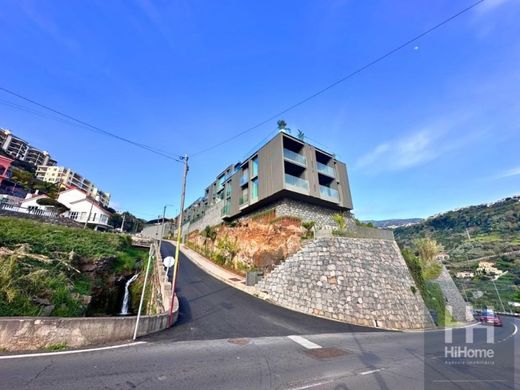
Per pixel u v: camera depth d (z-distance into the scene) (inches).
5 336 226.1
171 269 984.3
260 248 928.9
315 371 227.9
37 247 559.8
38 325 241.0
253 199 1100.5
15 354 217.6
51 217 803.4
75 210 1584.6
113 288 722.8
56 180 3858.3
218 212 1487.5
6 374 179.2
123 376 190.9
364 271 630.5
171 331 343.9
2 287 374.3
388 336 435.2
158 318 343.6
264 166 1053.2
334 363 254.7
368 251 684.7
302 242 777.6
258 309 554.6
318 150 1129.4
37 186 2004.2
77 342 253.9
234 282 849.5
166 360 232.4
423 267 1088.2
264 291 711.7
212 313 478.0
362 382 208.2
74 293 503.2
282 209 960.9
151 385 178.2
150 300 647.8
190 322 403.2
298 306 603.5
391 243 756.0
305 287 625.3
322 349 307.7
